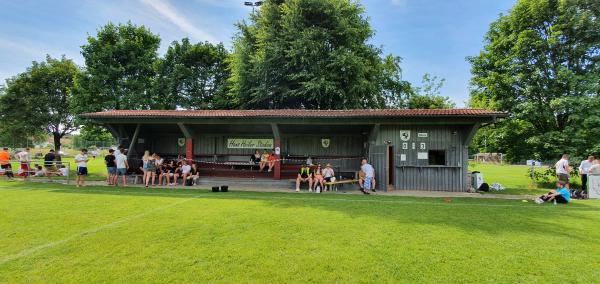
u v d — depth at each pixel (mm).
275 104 26219
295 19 22578
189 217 7785
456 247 5617
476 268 4695
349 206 9680
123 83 22422
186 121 15102
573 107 15414
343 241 5906
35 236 6023
